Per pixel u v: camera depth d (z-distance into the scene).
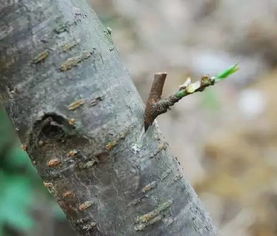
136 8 3.62
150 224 1.02
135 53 3.29
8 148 2.34
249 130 2.92
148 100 1.01
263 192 2.56
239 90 3.24
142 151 1.01
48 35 0.99
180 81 3.14
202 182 2.65
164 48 3.40
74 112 1.00
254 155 2.78
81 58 1.00
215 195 2.58
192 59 3.36
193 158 2.74
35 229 2.30
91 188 1.01
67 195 1.02
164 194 1.02
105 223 1.02
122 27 3.43
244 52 3.50
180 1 3.91
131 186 1.01
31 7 0.99
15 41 1.00
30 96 1.00
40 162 1.01
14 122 1.01
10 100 1.01
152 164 1.02
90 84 1.00
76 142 1.00
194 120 2.93
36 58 1.00
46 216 2.33
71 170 1.01
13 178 2.27
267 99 3.14
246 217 2.45
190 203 1.04
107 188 1.01
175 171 1.03
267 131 2.91
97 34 1.01
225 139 2.86
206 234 1.04
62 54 1.00
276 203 2.51
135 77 3.07
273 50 3.47
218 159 2.77
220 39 3.61
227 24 3.74
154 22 3.62
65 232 2.37
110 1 3.49
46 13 0.99
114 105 1.01
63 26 1.00
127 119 1.01
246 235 2.40
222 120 3.00
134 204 1.02
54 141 1.00
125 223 1.02
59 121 1.00
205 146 2.82
